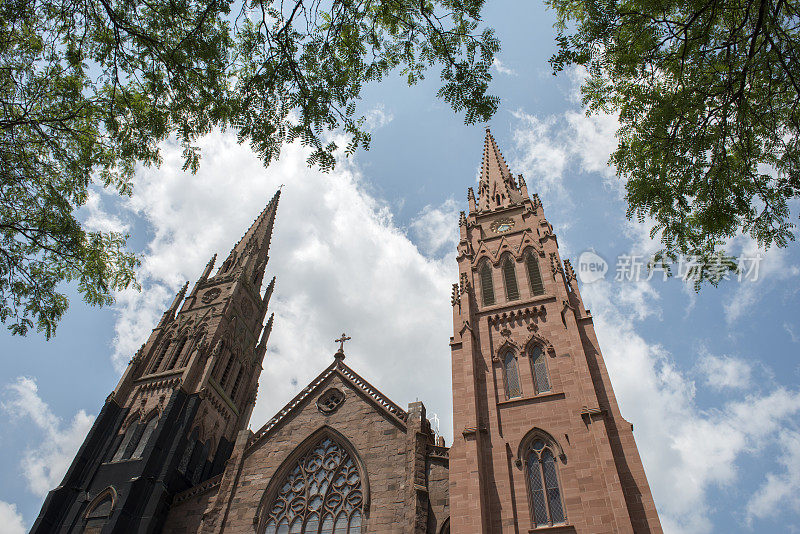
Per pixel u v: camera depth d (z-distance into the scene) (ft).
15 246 80.18
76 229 83.41
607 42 64.08
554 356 129.49
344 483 128.57
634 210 69.77
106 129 73.92
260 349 247.29
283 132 65.16
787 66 57.57
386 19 61.77
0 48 69.10
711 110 63.57
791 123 61.21
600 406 113.70
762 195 63.77
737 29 57.67
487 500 106.93
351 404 146.20
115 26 64.34
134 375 200.23
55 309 84.23
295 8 58.65
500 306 148.25
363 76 65.05
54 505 150.82
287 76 62.44
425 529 110.83
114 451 169.78
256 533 124.67
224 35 63.77
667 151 66.03
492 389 127.34
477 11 60.95
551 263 154.20
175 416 175.11
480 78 64.03
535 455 112.37
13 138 74.64
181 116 68.74
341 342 165.68
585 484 102.01
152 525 138.82
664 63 64.23
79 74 71.67
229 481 137.39
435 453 126.62
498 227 180.55
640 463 101.50
